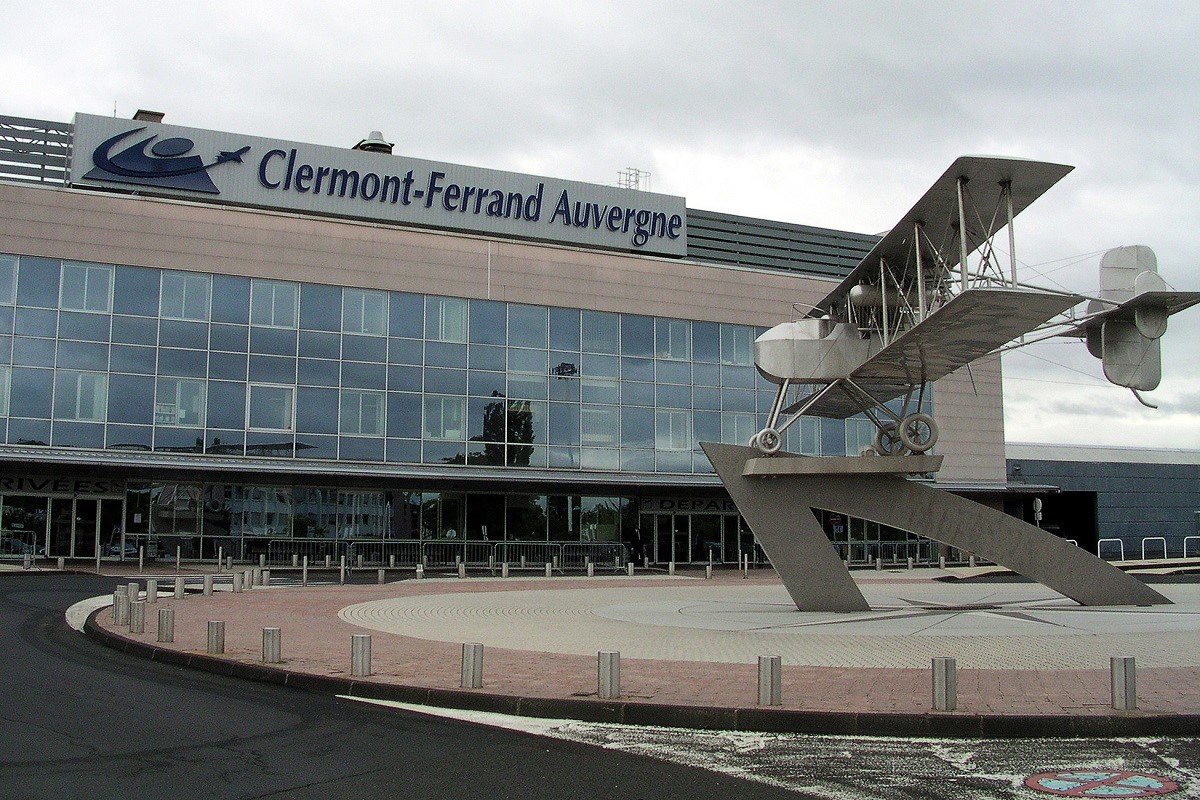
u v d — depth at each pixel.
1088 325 22.97
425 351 43.09
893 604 23.12
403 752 9.20
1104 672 12.99
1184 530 62.12
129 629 17.25
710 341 47.78
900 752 9.41
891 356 21.33
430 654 14.61
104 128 41.91
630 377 46.28
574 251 45.97
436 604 24.00
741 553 48.56
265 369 40.69
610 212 48.72
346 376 41.81
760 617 20.28
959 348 20.66
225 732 9.93
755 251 63.66
